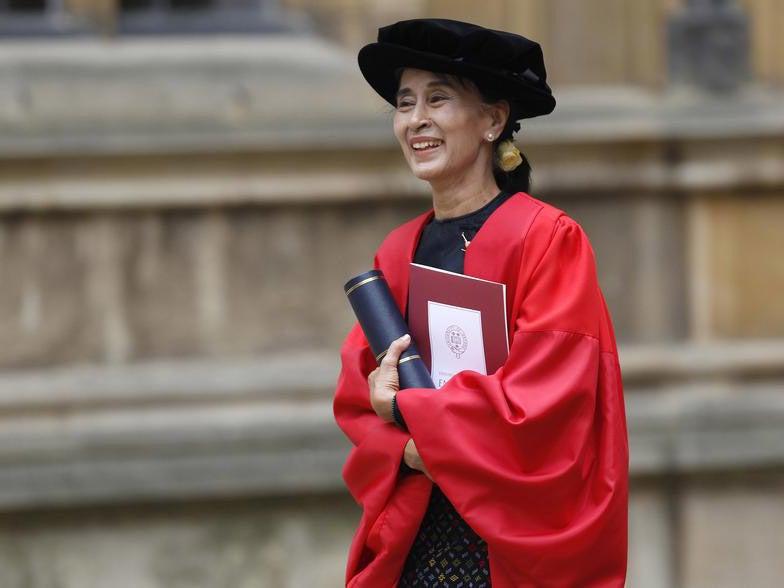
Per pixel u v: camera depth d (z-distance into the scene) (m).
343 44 16.55
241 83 15.57
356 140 15.36
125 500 15.09
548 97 7.04
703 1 16.17
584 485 6.73
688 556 15.65
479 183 7.17
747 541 15.68
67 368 15.34
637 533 15.65
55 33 16.20
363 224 15.68
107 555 15.24
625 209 15.92
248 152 15.38
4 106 15.27
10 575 15.16
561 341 6.68
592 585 6.79
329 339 15.65
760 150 15.67
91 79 15.51
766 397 15.66
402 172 15.52
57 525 15.22
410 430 6.69
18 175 15.22
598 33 16.25
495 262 6.93
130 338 15.43
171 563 15.28
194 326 15.52
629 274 15.91
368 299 7.13
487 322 6.86
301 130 15.38
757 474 15.71
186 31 16.42
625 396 15.65
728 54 15.97
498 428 6.62
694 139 15.65
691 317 15.93
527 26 16.19
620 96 15.97
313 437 15.22
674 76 15.99
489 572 6.92
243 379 15.30
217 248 15.55
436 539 7.11
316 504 15.46
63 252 15.38
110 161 15.28
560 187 15.61
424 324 7.08
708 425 15.46
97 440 15.02
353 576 7.32
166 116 15.42
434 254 7.27
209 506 15.36
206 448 15.12
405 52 6.84
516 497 6.60
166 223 15.51
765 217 15.93
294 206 15.61
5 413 15.12
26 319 15.36
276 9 16.56
